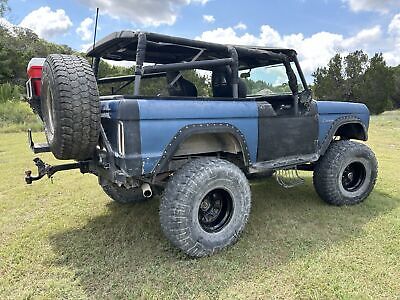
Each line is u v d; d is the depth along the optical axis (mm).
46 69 2779
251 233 3389
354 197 4195
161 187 3248
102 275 2676
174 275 2652
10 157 7609
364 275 2607
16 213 4066
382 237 3266
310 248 3064
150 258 2928
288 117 3623
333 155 4082
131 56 3846
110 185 3729
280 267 2748
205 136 3268
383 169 6172
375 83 27328
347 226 3547
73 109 2564
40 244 3211
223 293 2428
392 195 4629
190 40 3141
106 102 2826
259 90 4262
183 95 4012
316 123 3928
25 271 2744
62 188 5141
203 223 2996
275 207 4148
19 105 16859
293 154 3725
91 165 3303
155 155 2666
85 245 3186
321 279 2551
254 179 5016
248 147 3277
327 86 30438
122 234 3418
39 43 36031
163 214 2803
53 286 2531
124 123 2529
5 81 24453
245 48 3490
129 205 4320
